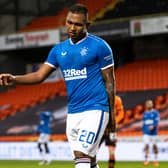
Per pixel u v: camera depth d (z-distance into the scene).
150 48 45.56
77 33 6.94
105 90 7.10
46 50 47.84
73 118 7.11
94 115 6.95
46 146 28.75
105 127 7.12
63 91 45.44
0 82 7.11
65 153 31.64
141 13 44.81
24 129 39.09
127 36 39.53
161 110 36.22
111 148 16.20
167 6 44.25
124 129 34.38
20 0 52.78
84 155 6.91
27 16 52.91
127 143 29.89
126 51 46.81
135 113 36.72
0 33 50.94
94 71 7.04
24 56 50.09
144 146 27.56
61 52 7.17
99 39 7.14
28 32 43.59
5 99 47.56
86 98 7.04
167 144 28.81
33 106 43.78
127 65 45.84
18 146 33.69
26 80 7.26
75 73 7.06
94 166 7.65
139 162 28.06
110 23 40.28
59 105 42.50
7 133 39.06
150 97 38.72
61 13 50.44
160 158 28.97
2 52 48.62
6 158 34.09
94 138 6.92
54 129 37.75
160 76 41.81
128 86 41.66
